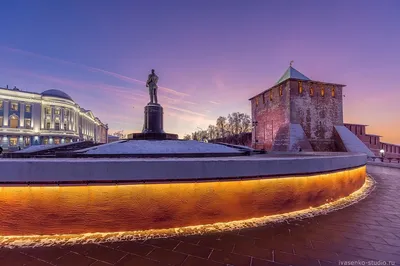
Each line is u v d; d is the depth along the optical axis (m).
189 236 4.54
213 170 5.09
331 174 7.00
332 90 33.47
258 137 39.69
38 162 4.51
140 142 9.48
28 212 4.55
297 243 4.23
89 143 13.85
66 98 60.78
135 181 4.74
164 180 4.84
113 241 4.32
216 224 5.14
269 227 4.98
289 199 5.91
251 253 3.87
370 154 28.97
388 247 4.08
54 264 3.53
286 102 31.86
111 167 4.66
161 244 4.20
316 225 5.11
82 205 4.64
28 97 53.53
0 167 4.45
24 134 52.09
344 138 31.31
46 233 4.56
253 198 5.49
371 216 5.73
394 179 12.34
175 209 4.95
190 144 9.71
